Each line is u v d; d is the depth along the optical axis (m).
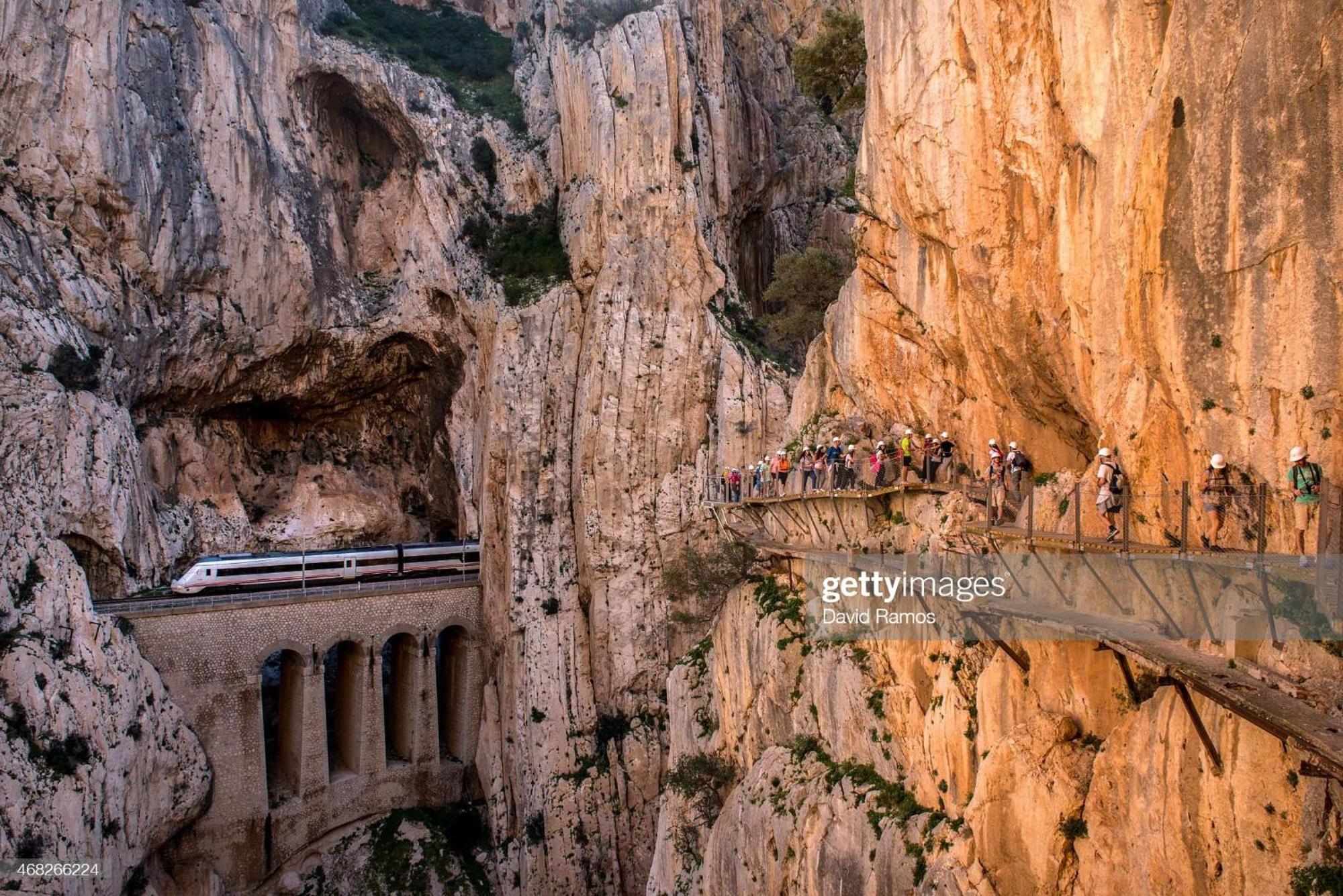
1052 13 17.95
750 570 42.69
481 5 91.38
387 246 74.50
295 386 70.12
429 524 76.81
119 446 56.50
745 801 29.62
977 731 20.70
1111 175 16.58
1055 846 17.06
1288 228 12.84
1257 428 13.69
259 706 55.50
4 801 43.00
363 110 73.81
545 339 63.50
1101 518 17.84
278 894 55.56
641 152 62.84
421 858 57.16
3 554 48.25
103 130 57.78
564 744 58.72
